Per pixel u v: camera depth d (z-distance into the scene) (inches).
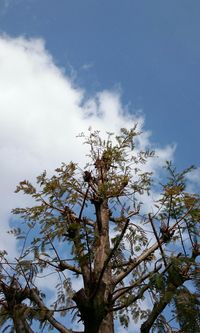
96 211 331.0
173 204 288.0
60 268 299.7
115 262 344.8
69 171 328.5
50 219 304.2
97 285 254.4
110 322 286.0
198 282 254.2
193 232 282.8
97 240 284.4
